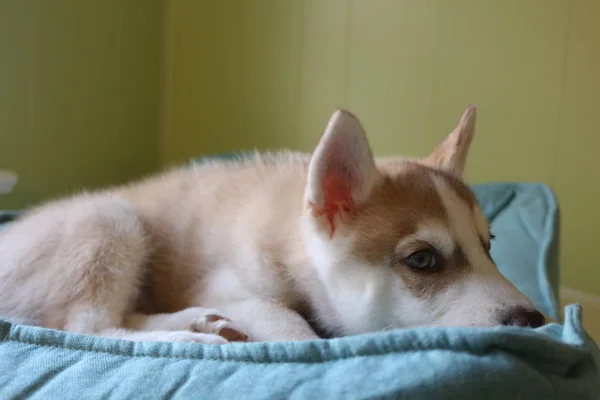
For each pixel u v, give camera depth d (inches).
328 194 20.3
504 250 26.6
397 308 19.6
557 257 26.7
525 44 33.5
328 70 40.1
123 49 42.3
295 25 40.9
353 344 16.3
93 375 16.9
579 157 32.7
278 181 23.9
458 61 35.6
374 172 20.3
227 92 44.6
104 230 22.4
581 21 31.8
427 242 19.5
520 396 15.3
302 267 21.6
